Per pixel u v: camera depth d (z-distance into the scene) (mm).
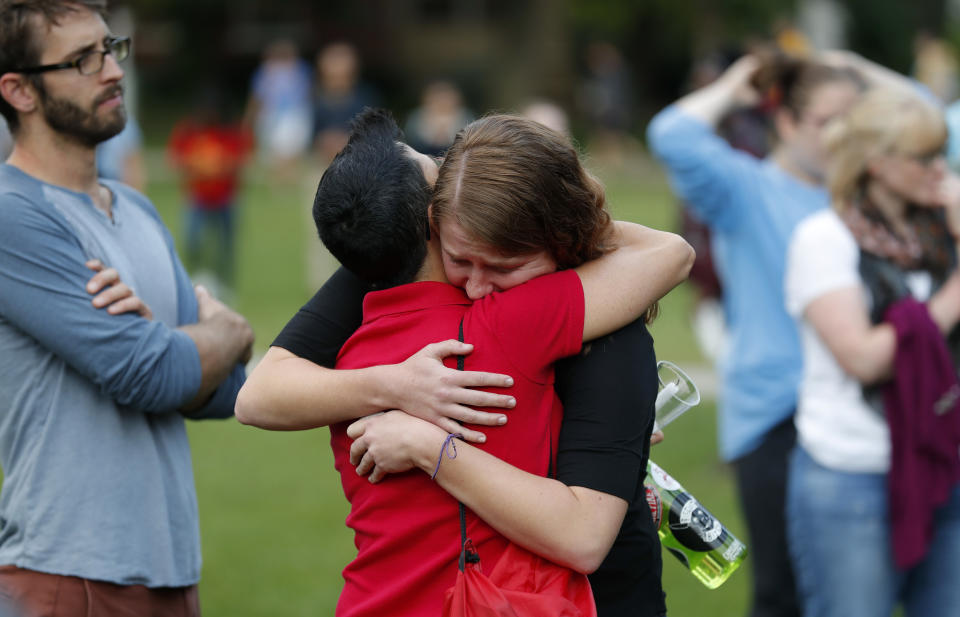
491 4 68188
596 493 4270
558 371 4457
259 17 67938
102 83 5559
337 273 4926
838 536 6734
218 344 5742
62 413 5426
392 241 4395
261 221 36750
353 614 4465
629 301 4402
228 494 12805
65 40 5441
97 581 5336
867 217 6820
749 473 8180
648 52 68438
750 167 8562
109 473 5430
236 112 65875
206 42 67812
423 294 4508
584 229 4293
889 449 6609
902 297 6680
